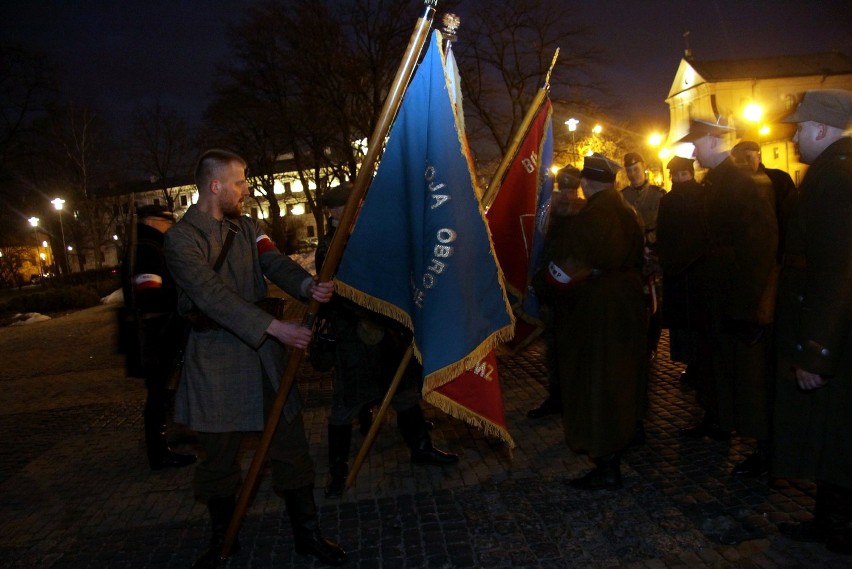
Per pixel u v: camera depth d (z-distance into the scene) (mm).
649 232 5707
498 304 3020
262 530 3326
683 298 4742
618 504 3275
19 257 39219
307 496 2965
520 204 3742
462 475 3795
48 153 33656
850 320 2535
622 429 3316
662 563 2734
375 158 2742
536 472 3760
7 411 6660
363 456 3488
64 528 3551
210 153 2846
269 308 2900
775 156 23516
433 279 2871
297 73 25094
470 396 3088
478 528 3152
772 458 2848
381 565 2893
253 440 4703
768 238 3314
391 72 24672
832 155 2600
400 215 2996
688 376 5297
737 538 2877
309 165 31344
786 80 45156
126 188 39844
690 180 4418
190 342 2832
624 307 3340
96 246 38688
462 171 2939
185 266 2660
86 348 11102
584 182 3432
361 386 3680
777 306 2857
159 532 3412
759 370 3365
